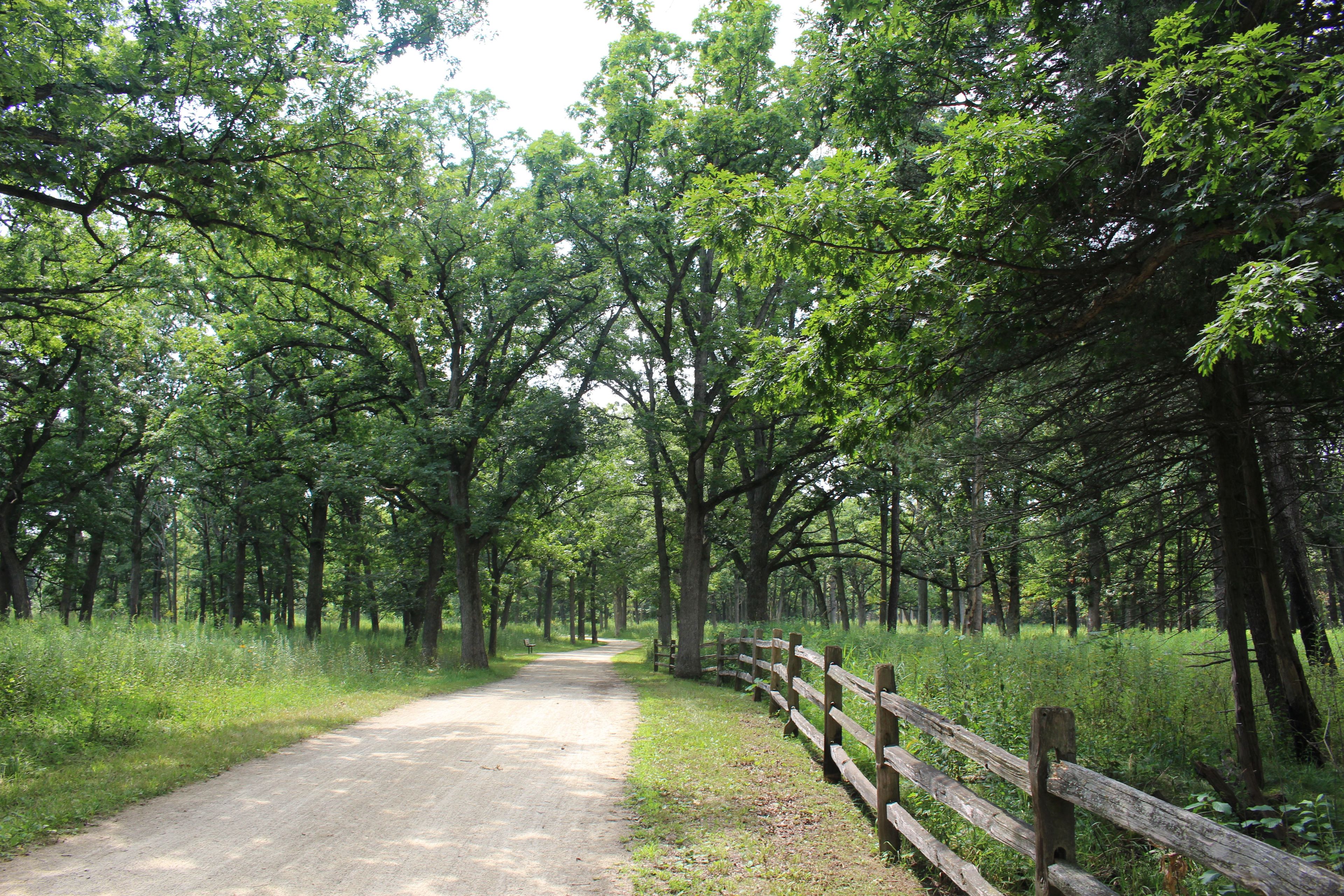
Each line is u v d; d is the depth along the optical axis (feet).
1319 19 19.31
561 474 99.55
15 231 56.34
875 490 79.10
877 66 23.39
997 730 22.63
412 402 79.10
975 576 71.31
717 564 111.04
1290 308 13.00
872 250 20.58
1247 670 23.75
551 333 80.69
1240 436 25.30
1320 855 15.98
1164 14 19.53
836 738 24.35
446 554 100.12
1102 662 35.73
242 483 96.48
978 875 12.99
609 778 24.80
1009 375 27.84
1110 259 21.30
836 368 21.47
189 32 37.29
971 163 18.97
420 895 14.66
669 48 64.64
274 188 41.06
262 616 128.88
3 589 93.66
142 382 96.48
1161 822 8.47
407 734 32.86
